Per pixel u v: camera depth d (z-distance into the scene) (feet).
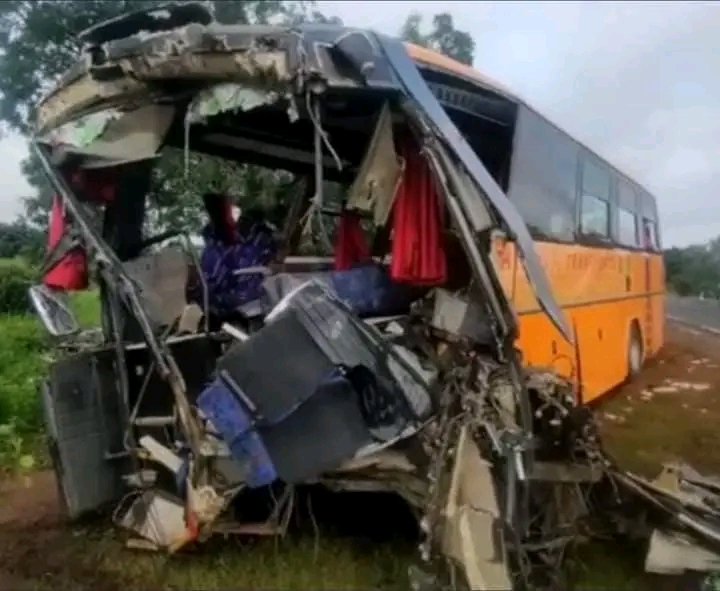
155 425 19.19
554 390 18.66
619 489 19.03
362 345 16.42
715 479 22.88
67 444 18.93
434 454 16.49
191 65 16.71
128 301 19.06
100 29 18.33
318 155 16.33
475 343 17.42
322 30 16.21
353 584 17.49
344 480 17.21
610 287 35.32
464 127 23.07
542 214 26.05
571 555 18.62
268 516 18.63
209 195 24.07
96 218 20.54
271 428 16.20
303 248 23.98
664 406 33.55
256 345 16.06
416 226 17.42
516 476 16.07
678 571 17.62
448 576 15.69
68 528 20.88
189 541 17.65
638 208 41.63
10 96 52.80
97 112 18.40
